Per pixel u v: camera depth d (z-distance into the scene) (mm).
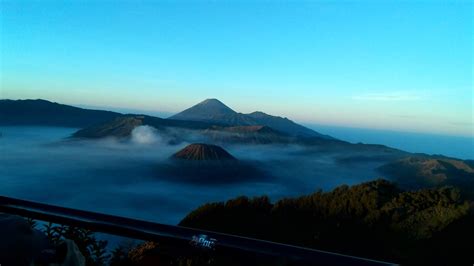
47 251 1770
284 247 2037
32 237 1794
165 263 2348
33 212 2738
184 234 2299
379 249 8750
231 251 2111
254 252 2062
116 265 2711
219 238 2203
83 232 2869
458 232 8352
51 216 2650
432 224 9328
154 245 2578
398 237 9250
